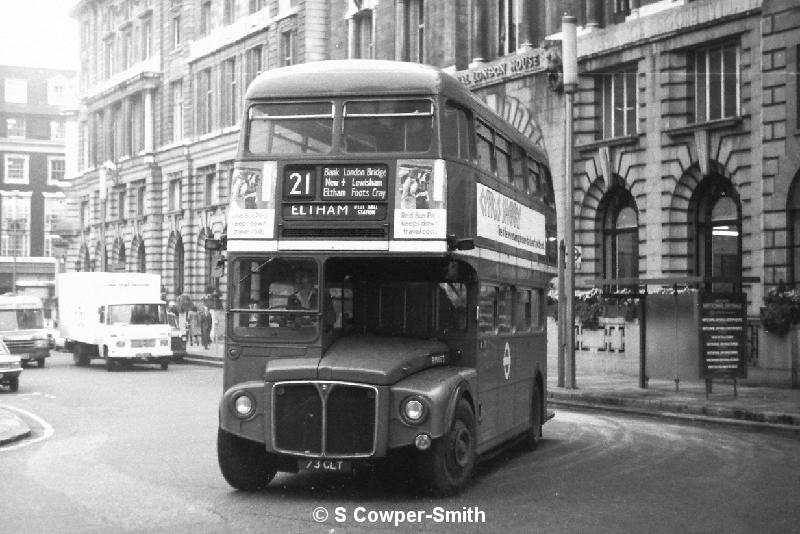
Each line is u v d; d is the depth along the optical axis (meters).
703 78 34.16
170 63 71.81
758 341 30.00
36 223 116.06
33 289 114.25
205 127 67.38
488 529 11.11
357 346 13.11
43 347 42.03
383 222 13.17
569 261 29.83
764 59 31.03
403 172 13.23
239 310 13.34
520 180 17.44
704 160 33.19
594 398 27.09
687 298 27.08
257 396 12.68
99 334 41.19
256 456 13.34
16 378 30.77
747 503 12.68
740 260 32.72
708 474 14.96
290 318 13.17
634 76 36.84
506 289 16.02
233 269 13.45
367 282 13.85
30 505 12.57
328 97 13.53
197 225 67.62
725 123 32.31
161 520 11.62
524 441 17.62
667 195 34.50
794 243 30.27
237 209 13.54
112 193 79.88
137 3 77.56
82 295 44.62
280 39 59.25
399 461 13.10
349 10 53.47
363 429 12.34
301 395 12.47
